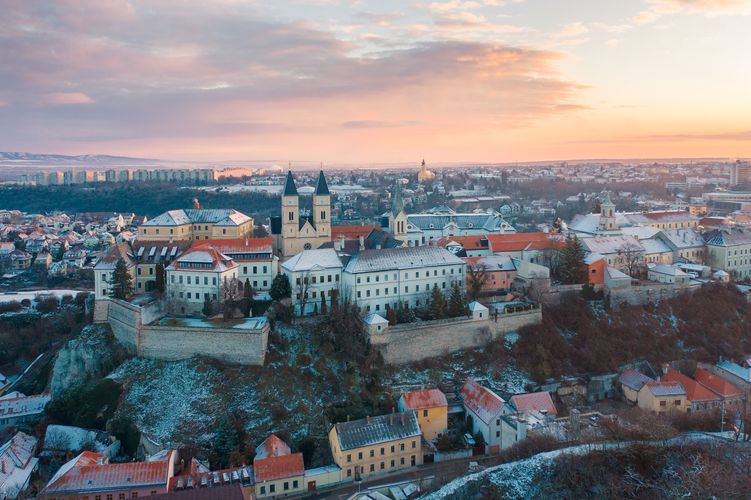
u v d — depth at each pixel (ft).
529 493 350.43
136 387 516.32
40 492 390.01
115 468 398.01
